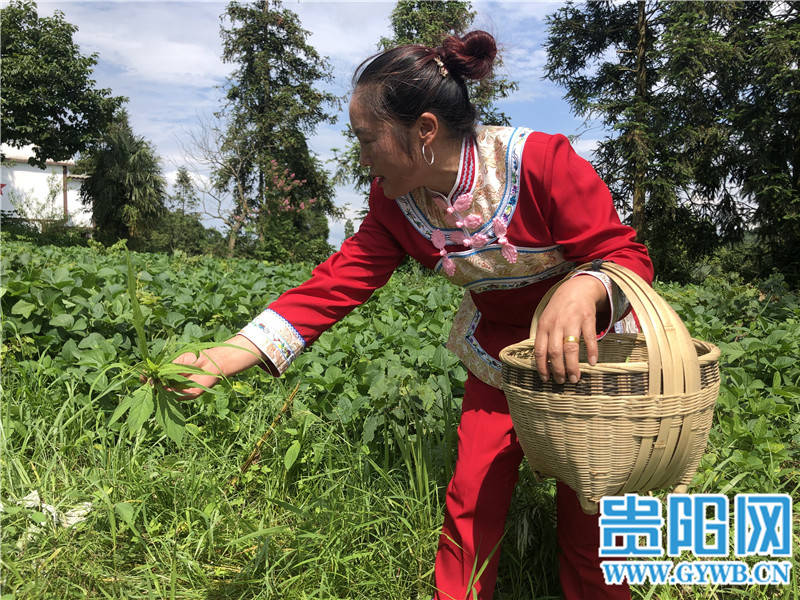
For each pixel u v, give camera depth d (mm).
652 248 22062
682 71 20094
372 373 2752
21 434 2516
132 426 1492
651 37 22891
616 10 23297
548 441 1341
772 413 2822
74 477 2352
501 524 1772
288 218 22484
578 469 1312
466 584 1744
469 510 1730
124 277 4605
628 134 21234
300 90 34875
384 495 2346
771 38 19641
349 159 23688
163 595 1906
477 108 1648
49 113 30062
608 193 1622
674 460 1306
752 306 5078
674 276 21750
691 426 1285
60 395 2844
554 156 1573
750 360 3469
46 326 3338
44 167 30500
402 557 2096
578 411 1275
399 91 1506
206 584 1972
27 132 28844
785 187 19547
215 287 4855
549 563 2137
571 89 23812
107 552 2057
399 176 1608
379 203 1866
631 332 1823
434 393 2566
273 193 22609
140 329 1562
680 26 20797
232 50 35062
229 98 35188
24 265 5004
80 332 3232
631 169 21609
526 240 1639
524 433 1403
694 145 21078
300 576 1970
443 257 1756
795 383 3545
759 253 21266
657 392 1245
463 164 1602
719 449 2572
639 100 21750
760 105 19625
